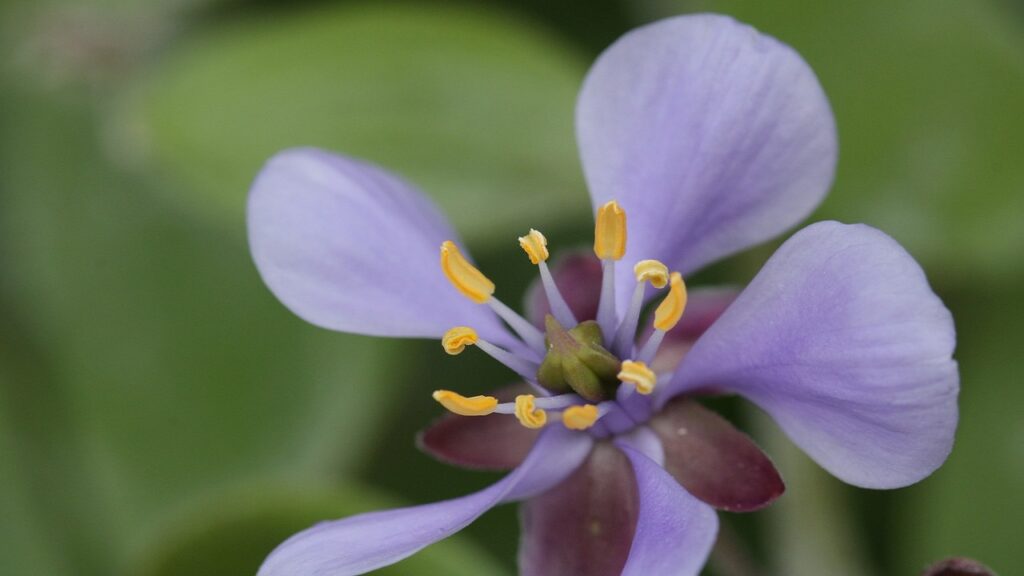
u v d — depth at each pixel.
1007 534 0.11
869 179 0.11
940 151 0.11
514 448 0.10
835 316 0.09
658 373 0.10
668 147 0.09
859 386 0.09
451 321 0.10
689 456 0.09
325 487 0.10
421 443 0.10
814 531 0.11
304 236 0.10
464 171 0.11
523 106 0.11
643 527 0.09
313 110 0.11
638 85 0.09
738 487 0.09
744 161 0.09
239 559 0.10
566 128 0.11
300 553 0.09
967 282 0.11
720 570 0.11
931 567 0.09
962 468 0.11
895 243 0.09
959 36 0.11
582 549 0.09
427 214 0.10
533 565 0.09
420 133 0.11
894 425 0.09
